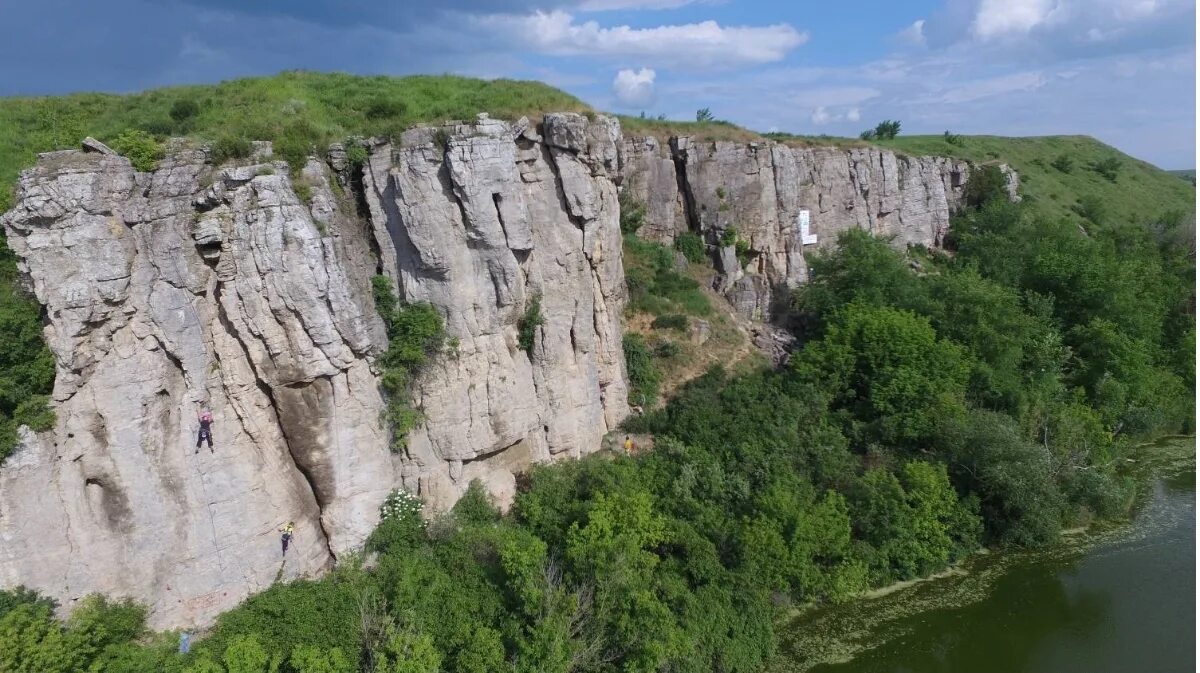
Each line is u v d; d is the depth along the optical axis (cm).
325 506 2784
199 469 2491
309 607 2391
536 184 3331
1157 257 6844
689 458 3441
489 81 4009
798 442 3694
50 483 2236
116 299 2295
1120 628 3122
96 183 2259
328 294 2642
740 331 4828
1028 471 3653
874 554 3241
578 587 2588
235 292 2509
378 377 2898
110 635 2230
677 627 2539
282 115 3041
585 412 3634
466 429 3098
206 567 2497
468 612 2458
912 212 6800
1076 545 3766
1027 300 5419
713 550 2928
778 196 5438
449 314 3039
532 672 2225
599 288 3778
